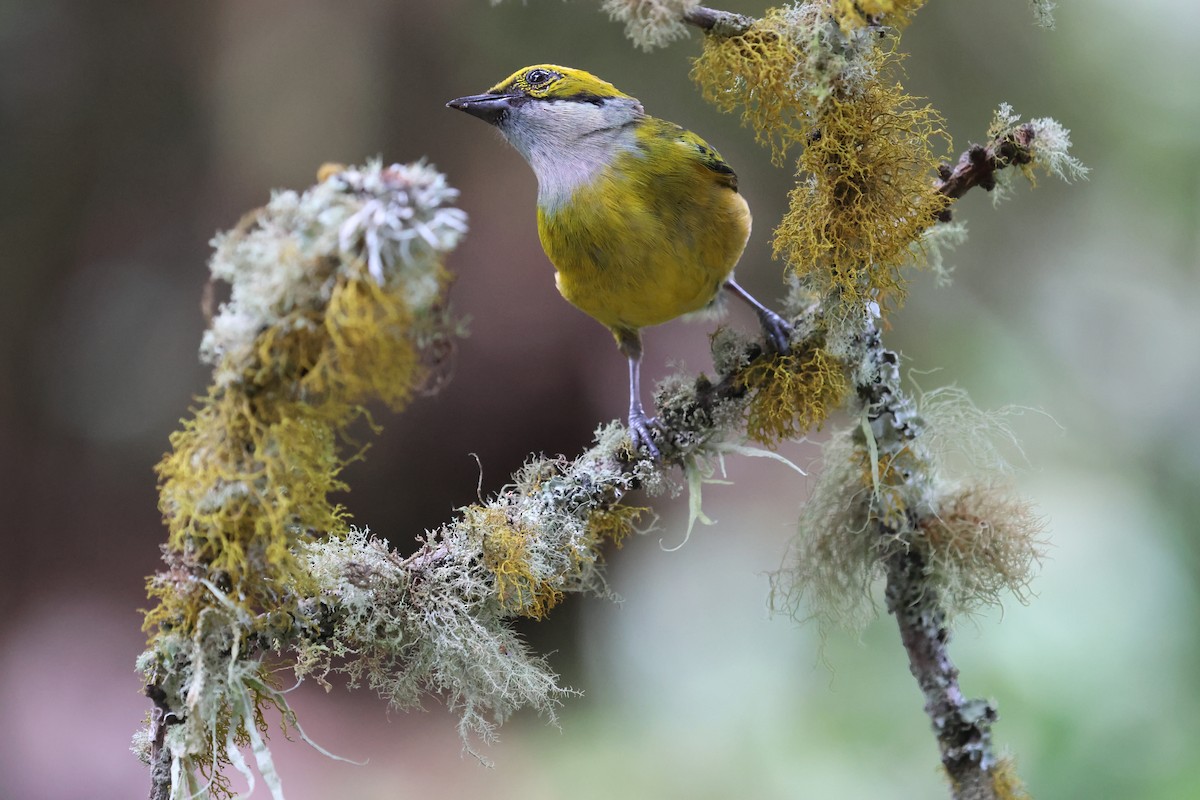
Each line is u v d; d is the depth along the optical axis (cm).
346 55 1402
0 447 1498
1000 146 492
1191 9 1459
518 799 1117
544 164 668
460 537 484
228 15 1428
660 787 1076
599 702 1239
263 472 379
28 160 1521
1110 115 1473
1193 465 1315
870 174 475
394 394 356
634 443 523
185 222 1516
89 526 1519
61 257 1538
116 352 1535
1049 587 1049
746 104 482
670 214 639
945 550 498
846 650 1070
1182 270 1447
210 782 405
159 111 1513
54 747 1281
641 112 668
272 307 357
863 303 488
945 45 1470
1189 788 850
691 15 475
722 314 741
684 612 1285
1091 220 1468
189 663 408
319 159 1420
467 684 477
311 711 1291
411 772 1196
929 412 542
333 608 454
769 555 1292
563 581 496
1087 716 910
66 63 1506
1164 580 1094
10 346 1517
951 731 486
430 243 339
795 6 479
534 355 1384
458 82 1446
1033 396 1366
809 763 1024
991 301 1454
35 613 1453
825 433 1305
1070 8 1470
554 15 1435
